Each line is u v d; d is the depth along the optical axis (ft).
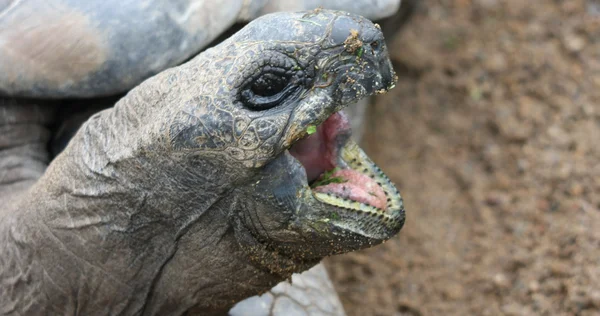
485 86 12.88
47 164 7.75
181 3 7.21
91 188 5.18
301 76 4.70
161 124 4.75
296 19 4.75
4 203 6.58
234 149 4.68
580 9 13.56
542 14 13.74
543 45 13.19
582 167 10.91
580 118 11.78
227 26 7.35
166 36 7.06
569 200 10.50
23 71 6.98
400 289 10.28
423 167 11.99
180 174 4.84
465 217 11.05
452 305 9.91
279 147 4.71
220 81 4.65
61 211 5.39
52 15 7.05
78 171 5.25
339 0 8.04
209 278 5.35
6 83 7.00
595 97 12.00
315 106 4.73
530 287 9.55
